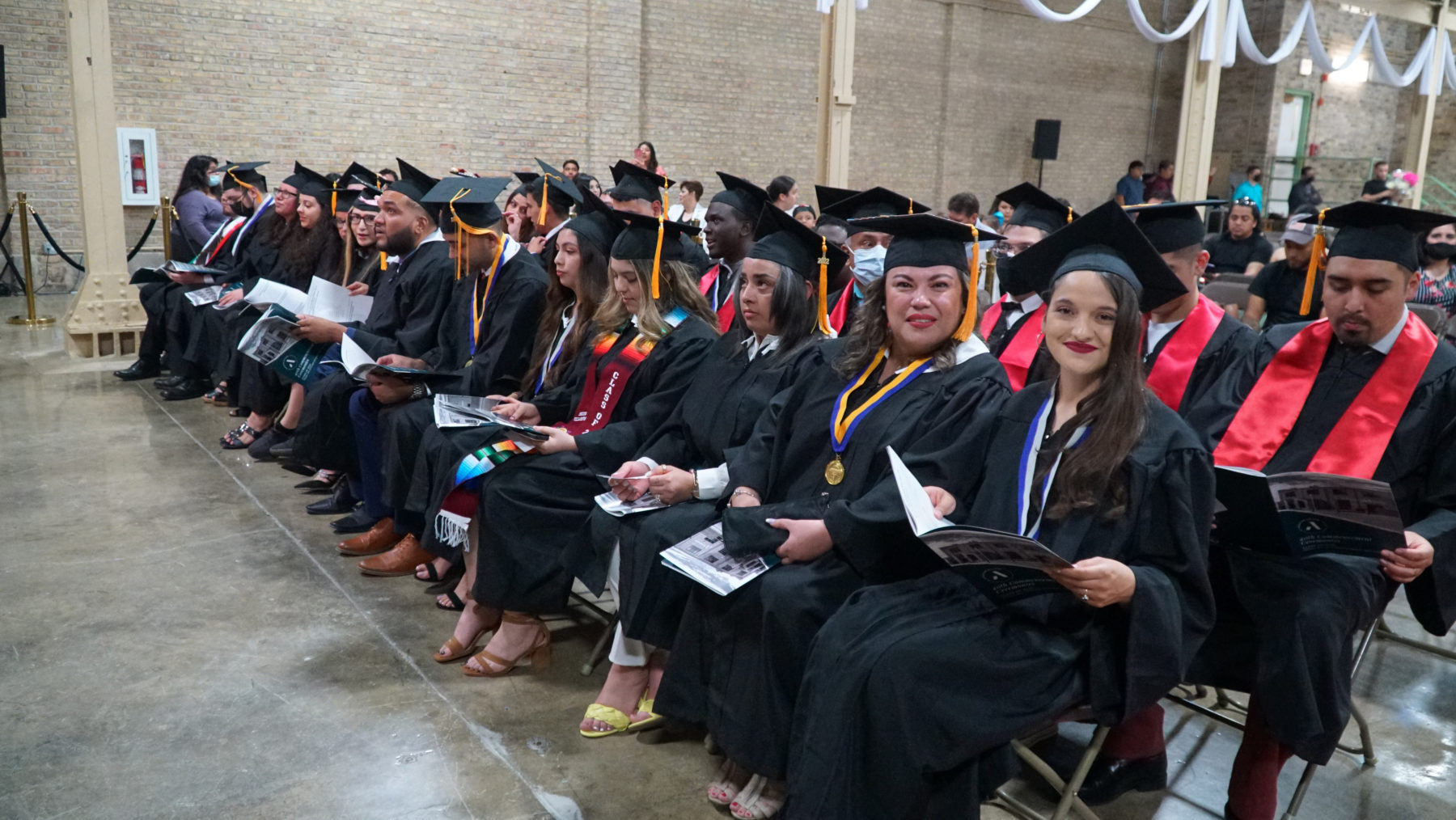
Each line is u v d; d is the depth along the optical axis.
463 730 2.76
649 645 2.76
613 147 12.38
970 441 2.26
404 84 11.05
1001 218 10.05
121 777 2.50
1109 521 1.98
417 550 3.83
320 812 2.37
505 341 3.78
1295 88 16.95
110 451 5.34
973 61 15.46
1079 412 2.04
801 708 2.07
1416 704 3.05
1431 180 17.42
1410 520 2.60
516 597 3.01
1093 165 17.23
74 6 7.21
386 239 4.50
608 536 2.75
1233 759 2.75
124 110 9.79
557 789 2.50
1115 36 16.89
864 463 2.39
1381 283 2.53
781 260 2.79
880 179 15.11
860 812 1.95
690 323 3.21
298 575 3.82
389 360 3.99
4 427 5.75
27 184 10.19
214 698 2.90
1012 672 1.94
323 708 2.86
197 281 6.38
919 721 1.91
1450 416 2.52
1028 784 2.55
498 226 3.92
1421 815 2.48
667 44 12.75
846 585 2.30
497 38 11.45
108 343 7.73
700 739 2.76
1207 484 1.98
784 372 2.78
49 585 3.67
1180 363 2.89
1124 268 2.00
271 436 5.29
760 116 13.63
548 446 3.04
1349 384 2.65
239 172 7.37
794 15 13.63
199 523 4.34
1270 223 16.67
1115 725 1.99
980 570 1.92
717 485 2.73
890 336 2.51
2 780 2.47
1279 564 2.38
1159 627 1.91
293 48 10.45
